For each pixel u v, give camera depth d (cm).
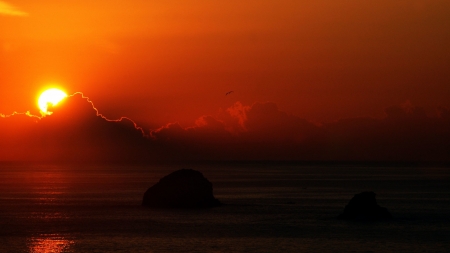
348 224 8300
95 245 6644
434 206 10919
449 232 7544
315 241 6925
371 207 8906
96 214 9462
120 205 10994
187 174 10838
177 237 7181
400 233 7462
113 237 7175
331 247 6569
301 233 7494
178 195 10625
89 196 13338
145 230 7725
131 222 8500
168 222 8512
